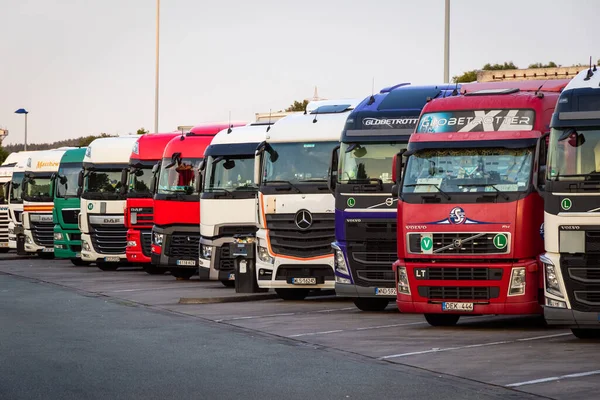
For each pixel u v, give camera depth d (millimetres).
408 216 20094
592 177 17641
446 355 16547
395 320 22297
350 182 23656
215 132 35406
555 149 17969
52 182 45625
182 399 12781
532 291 19422
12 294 30000
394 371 15023
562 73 28828
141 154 39125
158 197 35188
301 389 13469
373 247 23422
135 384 13938
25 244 50000
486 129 20000
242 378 14430
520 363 15461
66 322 22203
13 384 13969
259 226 27188
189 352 17234
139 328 21000
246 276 29141
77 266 45812
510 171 19672
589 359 15664
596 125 17750
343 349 17562
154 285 33500
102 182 41156
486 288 19578
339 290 23781
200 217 31750
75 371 15125
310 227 26562
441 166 20062
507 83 22719
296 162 26859
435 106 20531
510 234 19406
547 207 17953
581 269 17672
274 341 18766
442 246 19797
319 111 27828
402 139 23391
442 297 19891
